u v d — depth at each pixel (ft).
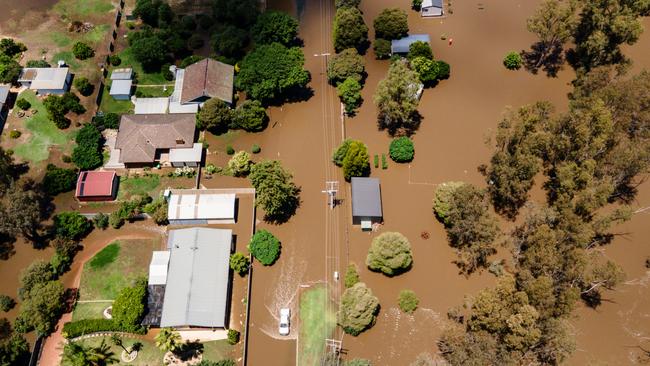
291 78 363.76
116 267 307.78
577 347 281.33
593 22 380.37
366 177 343.26
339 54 386.11
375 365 277.64
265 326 290.76
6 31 426.51
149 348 279.49
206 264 295.69
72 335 279.28
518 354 242.99
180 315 277.44
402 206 335.26
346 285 298.35
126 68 404.16
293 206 334.85
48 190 333.62
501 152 328.49
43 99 381.40
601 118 311.68
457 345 256.11
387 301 299.58
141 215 326.44
